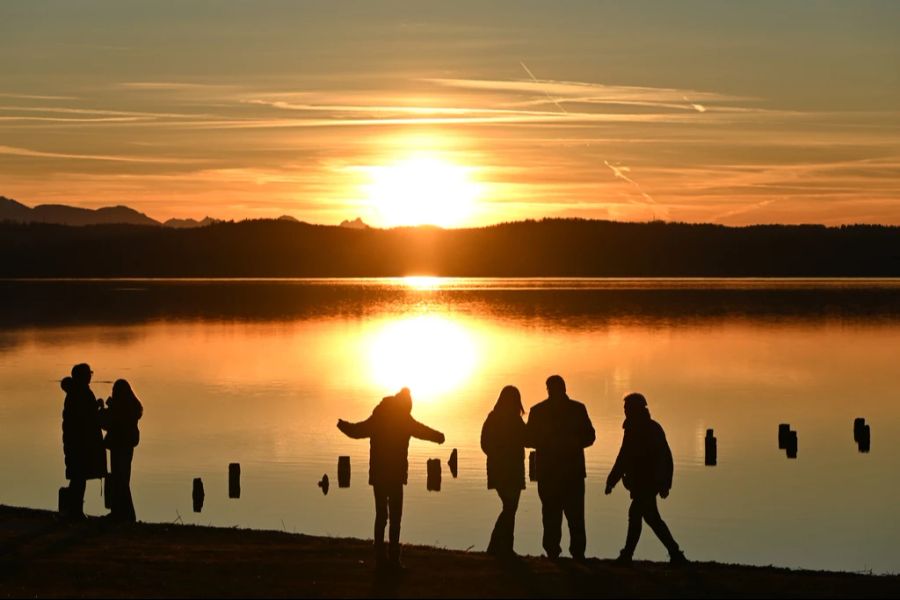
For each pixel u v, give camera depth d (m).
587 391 143.25
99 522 47.69
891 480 86.88
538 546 64.19
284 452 97.69
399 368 171.00
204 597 34.09
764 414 124.44
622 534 67.81
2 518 48.44
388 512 41.91
